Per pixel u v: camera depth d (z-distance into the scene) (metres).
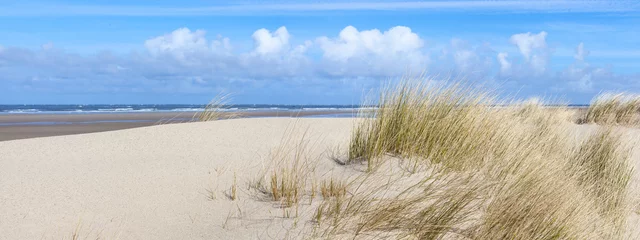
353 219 2.92
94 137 6.02
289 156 4.59
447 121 4.51
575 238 3.10
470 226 2.95
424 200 3.14
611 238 3.52
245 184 3.76
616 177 4.71
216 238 2.76
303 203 3.27
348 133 6.19
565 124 7.26
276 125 7.00
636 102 10.36
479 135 4.56
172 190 3.68
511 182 3.54
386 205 2.99
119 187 3.77
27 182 3.91
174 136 6.04
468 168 4.09
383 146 4.39
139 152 5.18
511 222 2.93
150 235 2.82
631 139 6.59
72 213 3.17
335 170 4.06
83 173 4.23
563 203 3.36
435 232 2.76
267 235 2.78
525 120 6.58
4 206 3.28
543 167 4.11
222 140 5.80
